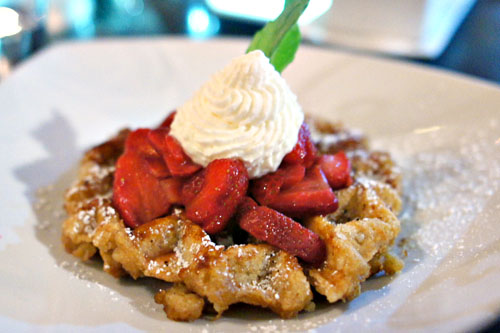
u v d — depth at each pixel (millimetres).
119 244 222
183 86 349
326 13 404
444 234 241
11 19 380
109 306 216
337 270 213
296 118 236
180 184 235
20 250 237
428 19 392
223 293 209
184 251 219
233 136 227
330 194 228
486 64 403
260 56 230
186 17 494
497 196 250
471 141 287
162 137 239
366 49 396
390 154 285
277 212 219
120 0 515
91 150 277
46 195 272
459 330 186
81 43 347
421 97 316
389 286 220
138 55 350
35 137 302
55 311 211
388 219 229
